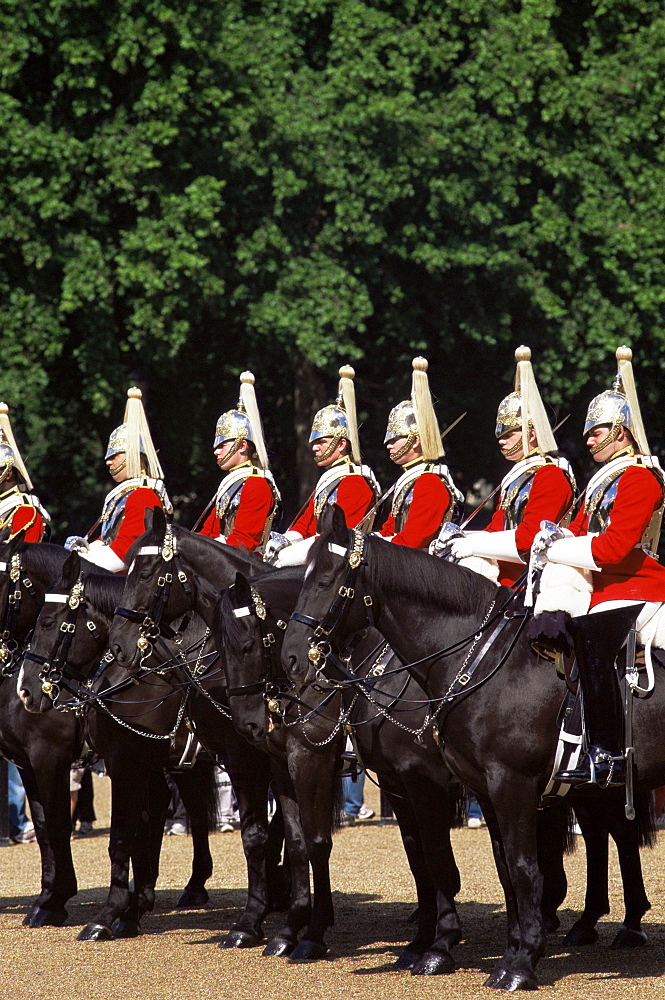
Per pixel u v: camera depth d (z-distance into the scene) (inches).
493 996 926.4
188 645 1226.6
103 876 1583.4
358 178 3070.9
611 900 1323.8
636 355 3307.1
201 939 1200.2
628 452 1038.4
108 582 1252.5
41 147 2760.8
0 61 2741.1
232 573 1182.3
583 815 1133.7
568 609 960.9
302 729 1114.7
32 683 1219.2
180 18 2829.7
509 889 986.1
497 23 3120.1
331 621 974.4
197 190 2842.0
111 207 2930.6
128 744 1222.9
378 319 3316.9
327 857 1120.8
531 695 963.3
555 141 3198.8
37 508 1478.8
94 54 2770.7
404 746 1050.7
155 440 1744.6
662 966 1016.9
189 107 2915.8
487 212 3080.7
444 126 3095.5
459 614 1002.1
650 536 1001.5
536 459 1192.8
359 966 1059.3
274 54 3147.1
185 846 1824.6
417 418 1284.4
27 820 1962.4
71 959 1117.1
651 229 3127.5
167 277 2819.9
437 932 1031.6
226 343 3348.9
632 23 3243.1
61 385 3250.5
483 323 3164.4
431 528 1237.1
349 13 3120.1
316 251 3144.7
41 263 2805.1
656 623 962.7
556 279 3267.7
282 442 3597.4
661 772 959.6
